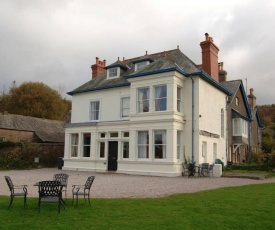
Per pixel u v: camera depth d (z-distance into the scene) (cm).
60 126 3900
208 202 916
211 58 2362
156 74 2008
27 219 728
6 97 5406
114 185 1392
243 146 3172
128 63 2692
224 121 2527
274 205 874
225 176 1866
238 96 3125
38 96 5216
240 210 816
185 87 2080
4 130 3250
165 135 1964
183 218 738
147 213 783
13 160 2588
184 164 1959
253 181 1605
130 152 2080
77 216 757
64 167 2484
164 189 1258
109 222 702
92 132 2353
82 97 2634
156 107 2023
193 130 2005
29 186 1342
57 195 807
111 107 2412
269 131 4747
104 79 2623
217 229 660
